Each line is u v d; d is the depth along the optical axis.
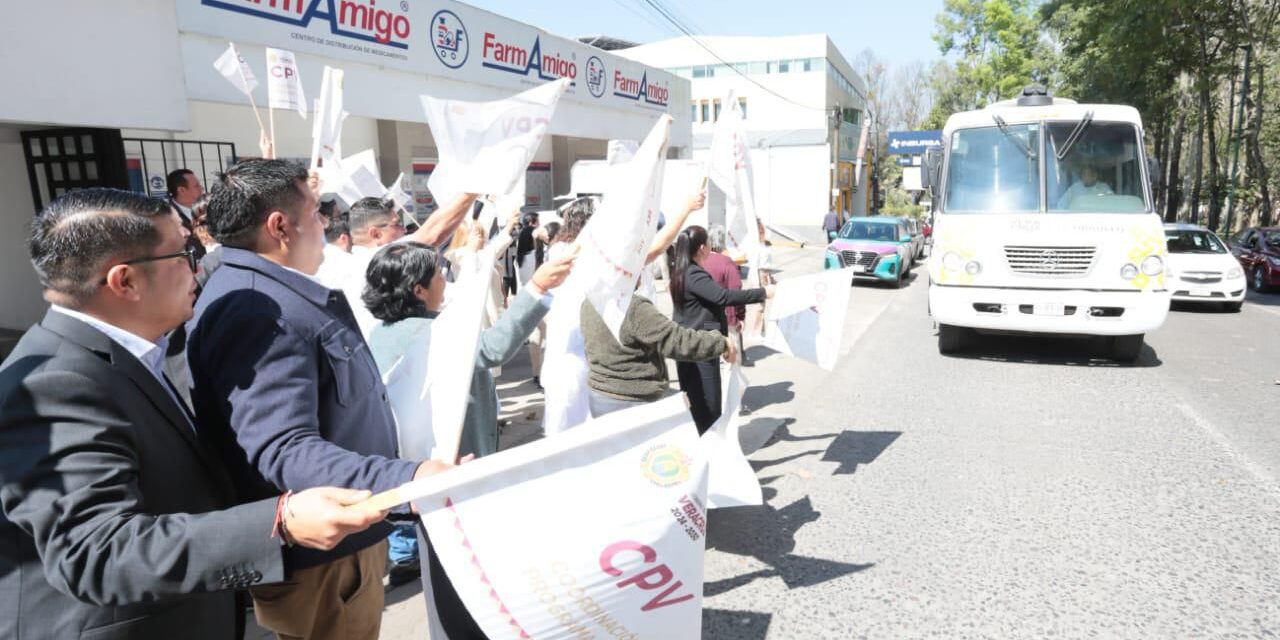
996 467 4.88
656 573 1.69
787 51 38.31
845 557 3.71
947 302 7.93
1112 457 5.01
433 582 2.19
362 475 1.62
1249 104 25.78
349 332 1.95
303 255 1.95
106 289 1.52
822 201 35.81
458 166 2.99
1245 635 2.95
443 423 2.07
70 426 1.38
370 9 9.17
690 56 39.72
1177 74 22.47
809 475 4.84
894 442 5.47
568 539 1.62
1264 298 14.52
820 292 4.26
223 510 1.57
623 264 2.54
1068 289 7.47
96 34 5.94
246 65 4.42
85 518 1.33
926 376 7.58
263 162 1.91
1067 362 8.11
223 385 1.69
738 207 4.39
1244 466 4.79
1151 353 8.61
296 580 1.95
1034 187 7.80
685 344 3.43
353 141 11.02
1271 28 21.34
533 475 1.60
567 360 3.73
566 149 16.41
